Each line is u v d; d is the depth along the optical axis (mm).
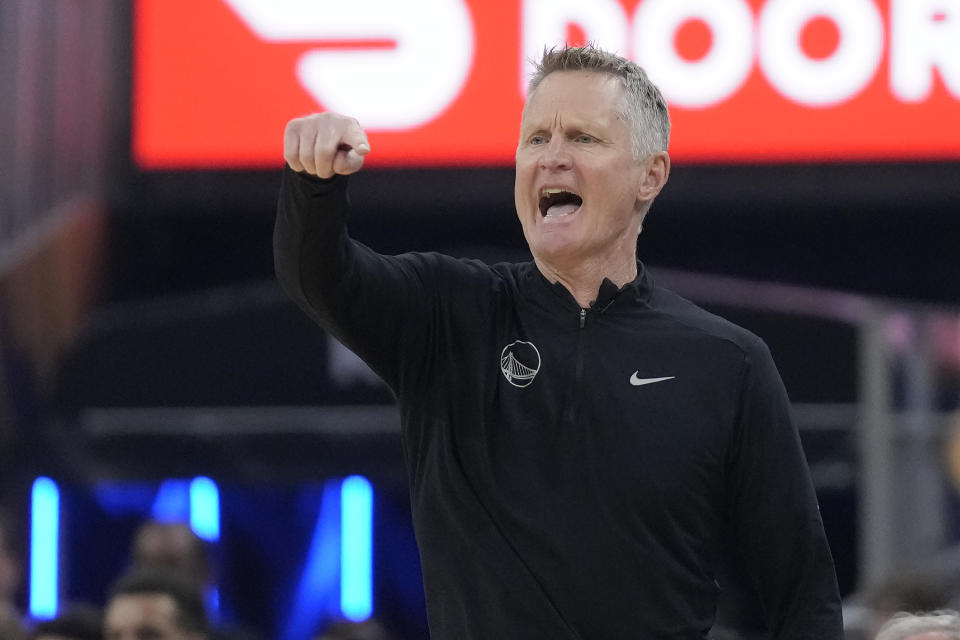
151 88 26531
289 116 26234
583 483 7957
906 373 22547
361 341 8109
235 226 31312
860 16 25094
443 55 25781
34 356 25234
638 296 8438
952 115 24891
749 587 20297
